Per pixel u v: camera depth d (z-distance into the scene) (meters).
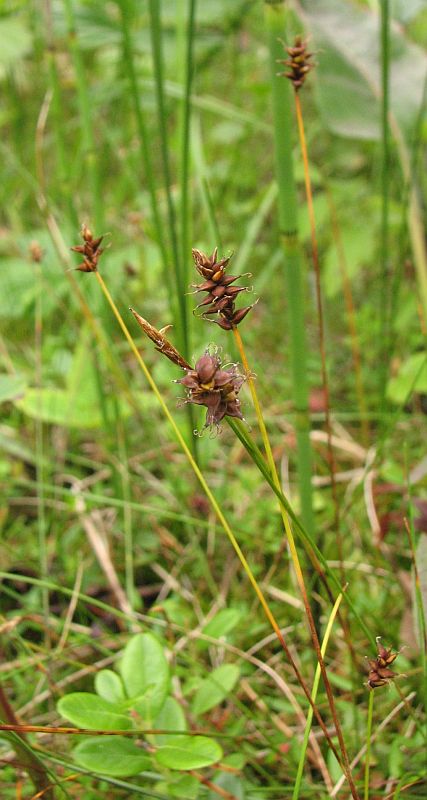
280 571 0.32
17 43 0.48
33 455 0.36
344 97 0.36
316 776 0.26
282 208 0.25
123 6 0.30
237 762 0.24
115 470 0.34
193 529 0.34
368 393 0.41
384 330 0.33
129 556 0.32
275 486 0.19
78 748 0.22
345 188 0.46
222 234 0.51
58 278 0.45
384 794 0.24
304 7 0.38
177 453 0.38
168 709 0.23
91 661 0.30
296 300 0.26
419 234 0.35
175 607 0.30
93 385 0.36
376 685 0.19
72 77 0.58
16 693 0.29
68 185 0.36
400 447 0.37
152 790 0.23
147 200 0.52
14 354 0.44
